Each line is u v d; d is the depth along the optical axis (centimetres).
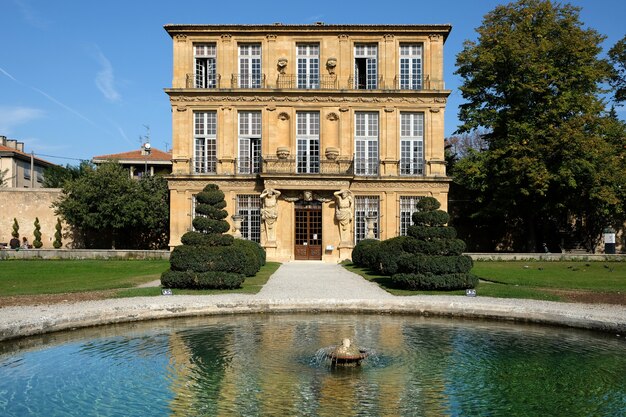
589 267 3045
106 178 4069
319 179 3616
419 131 3819
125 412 857
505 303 1636
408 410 862
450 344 1281
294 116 3775
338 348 1124
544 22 3903
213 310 1636
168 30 3809
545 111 3806
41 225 4419
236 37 3828
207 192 2277
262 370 1066
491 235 4472
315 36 3822
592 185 3750
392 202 3734
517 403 899
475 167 3869
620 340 1323
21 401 908
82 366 1100
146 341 1306
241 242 2697
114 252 3634
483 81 4009
